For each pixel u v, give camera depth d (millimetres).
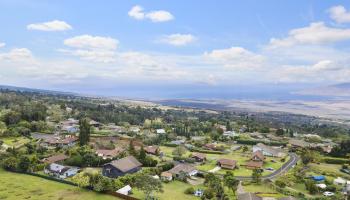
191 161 150625
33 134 180625
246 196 91812
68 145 160000
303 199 97562
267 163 155625
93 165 126875
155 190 94250
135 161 127250
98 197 89625
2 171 113188
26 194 90312
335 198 101250
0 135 166375
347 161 156500
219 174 130750
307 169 141125
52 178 104875
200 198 94562
